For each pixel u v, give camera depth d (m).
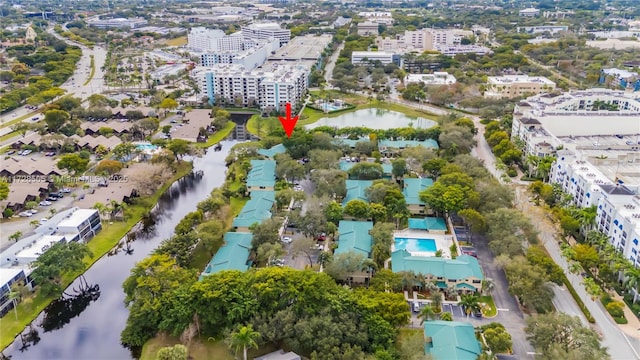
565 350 145.00
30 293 193.12
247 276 175.75
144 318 167.88
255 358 155.00
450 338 150.00
